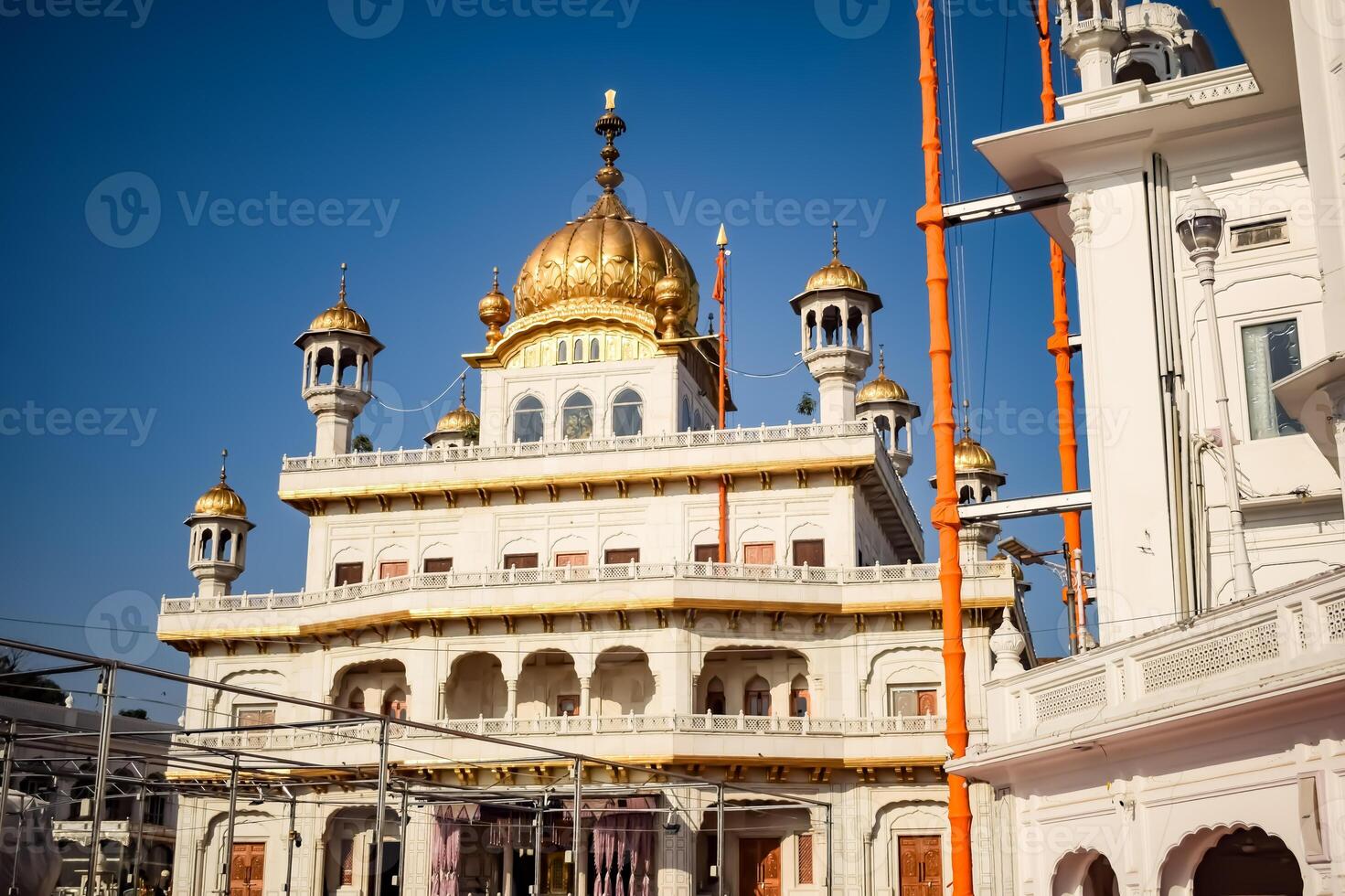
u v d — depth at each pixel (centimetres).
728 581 5669
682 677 5631
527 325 6612
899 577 5738
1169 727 1873
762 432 6016
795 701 5850
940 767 5462
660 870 5362
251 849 6066
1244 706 1716
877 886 5491
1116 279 2875
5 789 3016
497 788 4828
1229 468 2197
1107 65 3036
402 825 4197
